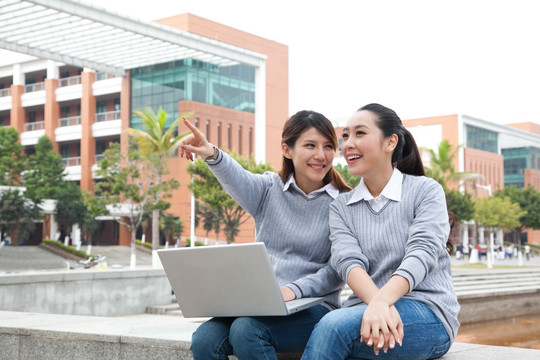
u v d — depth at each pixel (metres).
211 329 2.14
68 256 31.48
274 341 2.12
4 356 3.49
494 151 62.91
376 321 1.80
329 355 1.86
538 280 21.75
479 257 39.97
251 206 2.59
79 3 25.73
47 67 45.56
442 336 2.03
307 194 2.54
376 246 2.15
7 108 47.12
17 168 38.12
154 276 12.66
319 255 2.44
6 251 31.88
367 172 2.21
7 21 26.12
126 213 35.19
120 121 41.50
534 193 51.66
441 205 2.13
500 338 11.94
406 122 60.25
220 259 2.00
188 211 38.78
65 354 3.22
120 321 3.77
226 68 40.59
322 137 2.44
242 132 41.19
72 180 44.78
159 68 39.66
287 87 48.78
